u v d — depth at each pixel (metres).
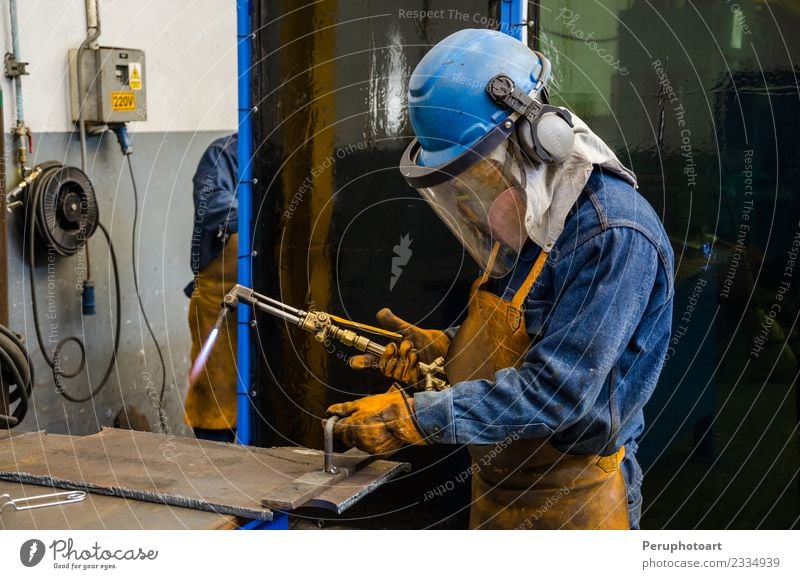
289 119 2.23
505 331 1.55
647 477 2.19
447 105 1.42
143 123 3.59
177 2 3.74
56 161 3.01
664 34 2.02
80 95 3.12
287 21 2.20
